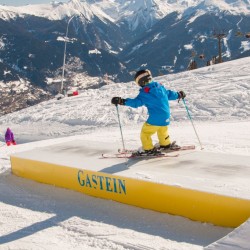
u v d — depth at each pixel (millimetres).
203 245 3928
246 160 5531
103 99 25750
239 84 21422
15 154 7105
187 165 5457
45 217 4992
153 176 5059
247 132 10188
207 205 4352
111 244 4082
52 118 23141
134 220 4688
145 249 3908
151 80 5902
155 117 5871
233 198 4121
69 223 4730
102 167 5695
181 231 4289
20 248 4145
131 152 6410
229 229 4176
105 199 5441
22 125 23484
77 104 25797
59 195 5805
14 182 6648
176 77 27609
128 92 26875
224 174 4934
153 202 4883
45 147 7477
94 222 4711
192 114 17766
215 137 9555
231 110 17422
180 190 4574
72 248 4055
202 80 24531
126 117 20047
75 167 5848
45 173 6367
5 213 5230
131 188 5098
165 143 6273
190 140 9312
